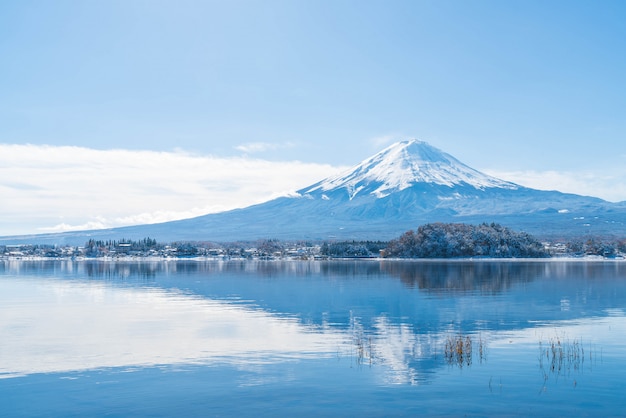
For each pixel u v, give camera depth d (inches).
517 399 1491.1
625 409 1417.3
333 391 1563.7
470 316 2891.2
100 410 1445.6
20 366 1860.2
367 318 2849.4
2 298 3969.0
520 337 2278.5
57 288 4852.4
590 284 4835.1
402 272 6811.0
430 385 1611.7
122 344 2193.7
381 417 1378.0
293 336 2340.1
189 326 2613.2
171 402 1493.6
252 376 1717.5
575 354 1948.8
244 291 4434.1
